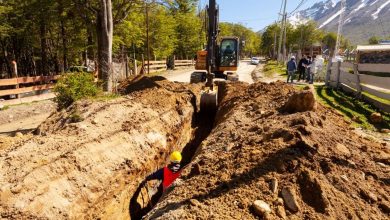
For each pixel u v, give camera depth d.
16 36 22.39
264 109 7.70
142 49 34.62
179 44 47.03
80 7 17.30
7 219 4.64
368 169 4.44
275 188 3.93
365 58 26.20
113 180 6.32
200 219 3.57
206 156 5.47
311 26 63.09
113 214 6.20
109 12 12.51
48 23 20.19
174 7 21.48
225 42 16.81
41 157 5.82
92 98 9.53
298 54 32.16
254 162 4.49
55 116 8.77
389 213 3.72
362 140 5.68
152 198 7.27
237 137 5.97
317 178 4.02
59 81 10.09
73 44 20.55
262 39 86.69
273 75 24.27
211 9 11.48
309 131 4.98
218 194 4.05
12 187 5.01
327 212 3.60
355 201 3.81
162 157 8.30
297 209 3.66
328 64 15.52
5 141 8.00
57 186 5.40
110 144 6.90
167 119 9.35
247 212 3.63
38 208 4.95
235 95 11.16
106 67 12.62
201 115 11.77
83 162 6.05
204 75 17.16
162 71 32.75
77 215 5.36
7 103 13.96
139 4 18.72
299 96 6.49
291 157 4.35
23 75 26.38
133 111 8.81
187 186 4.52
